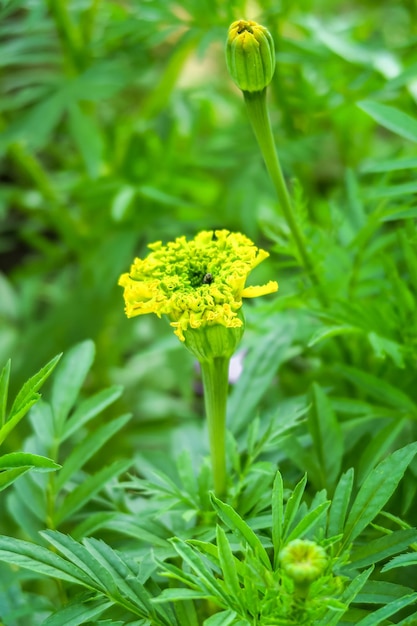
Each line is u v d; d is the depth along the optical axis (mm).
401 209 528
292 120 741
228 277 442
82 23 796
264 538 453
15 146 851
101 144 738
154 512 505
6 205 946
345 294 576
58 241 1225
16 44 793
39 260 1027
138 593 446
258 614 422
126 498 526
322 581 404
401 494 501
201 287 443
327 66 709
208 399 466
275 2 745
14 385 842
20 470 430
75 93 753
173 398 947
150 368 902
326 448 500
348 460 521
